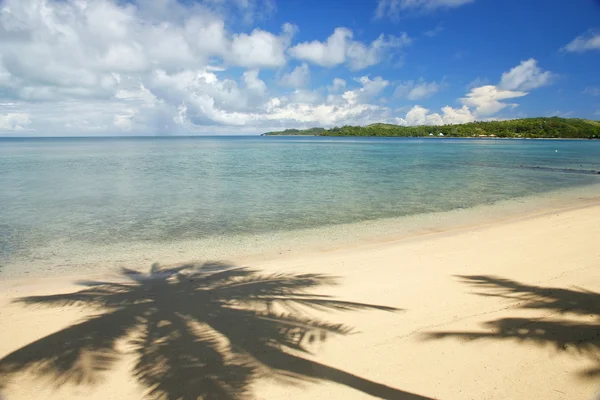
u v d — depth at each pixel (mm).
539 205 16188
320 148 92500
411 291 6469
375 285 6797
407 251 9148
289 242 10648
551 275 7004
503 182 25312
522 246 9117
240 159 51688
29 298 6414
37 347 4719
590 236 9836
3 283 7449
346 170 35000
